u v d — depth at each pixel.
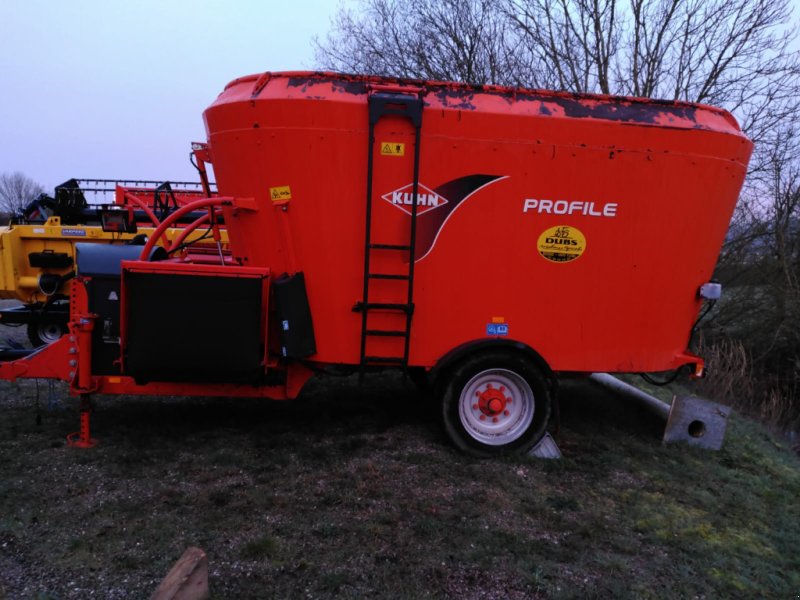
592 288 4.28
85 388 4.13
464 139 3.98
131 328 3.81
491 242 4.13
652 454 4.64
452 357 4.18
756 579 3.00
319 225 4.01
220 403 5.39
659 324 4.41
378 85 3.90
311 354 4.14
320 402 5.54
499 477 3.96
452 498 3.63
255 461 4.06
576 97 4.14
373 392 5.94
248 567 2.81
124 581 2.67
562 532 3.33
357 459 4.14
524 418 4.38
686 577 2.94
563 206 4.14
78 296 4.11
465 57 12.56
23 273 7.67
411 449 4.38
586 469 4.22
